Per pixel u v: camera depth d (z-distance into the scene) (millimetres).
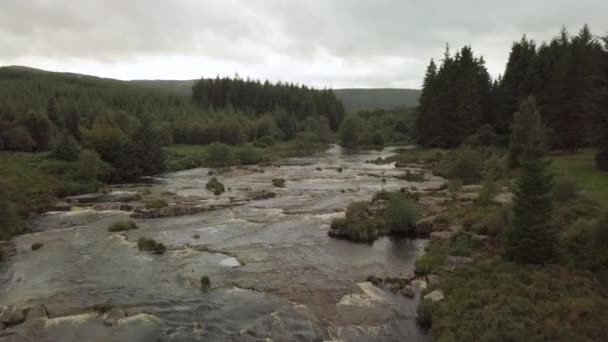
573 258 24250
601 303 19766
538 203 25359
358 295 25641
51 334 21109
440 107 101500
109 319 22578
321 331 21391
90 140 74438
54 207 50125
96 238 38312
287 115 178000
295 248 35125
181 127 136500
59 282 27953
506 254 26328
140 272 29781
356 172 78438
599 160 47875
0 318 22422
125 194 58219
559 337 17891
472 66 102375
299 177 73562
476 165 59000
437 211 42000
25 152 80375
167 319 22750
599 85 50062
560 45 86438
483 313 20531
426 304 22656
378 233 38125
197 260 32281
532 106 56156
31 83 188500
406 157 94000
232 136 136875
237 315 23125
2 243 36531
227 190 61281
